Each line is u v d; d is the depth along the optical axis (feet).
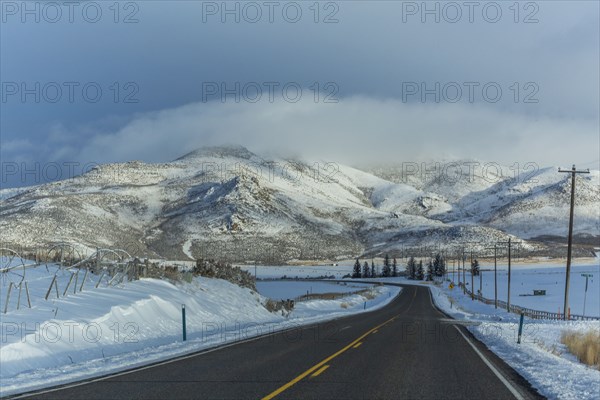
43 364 42.27
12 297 58.70
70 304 59.82
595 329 85.81
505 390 33.37
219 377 36.45
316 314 134.92
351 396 30.63
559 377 38.22
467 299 272.72
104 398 29.50
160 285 85.20
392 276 597.52
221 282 109.81
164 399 29.32
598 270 526.57
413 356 50.01
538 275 489.67
